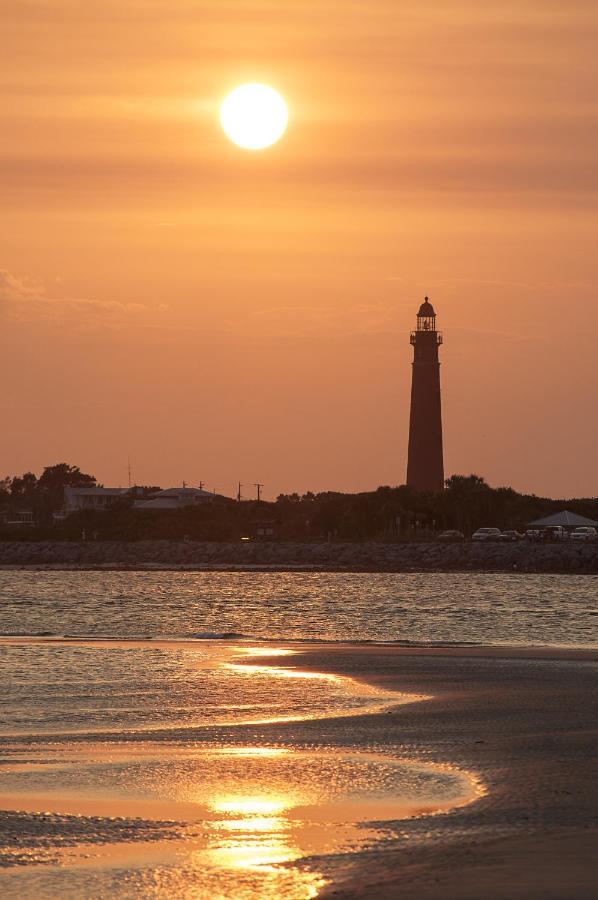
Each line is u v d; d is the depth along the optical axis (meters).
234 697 84.94
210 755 60.97
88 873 39.56
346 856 41.09
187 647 129.50
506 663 110.44
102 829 45.38
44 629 175.50
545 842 42.12
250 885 37.94
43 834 44.62
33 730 69.31
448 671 102.81
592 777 54.12
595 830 43.81
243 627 183.38
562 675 99.44
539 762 58.16
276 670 103.94
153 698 84.19
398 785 53.09
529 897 35.75
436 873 38.56
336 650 125.38
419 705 80.19
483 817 46.31
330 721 72.75
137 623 190.62
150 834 44.59
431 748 62.62
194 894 37.22
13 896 37.28
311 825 45.72
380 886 37.34
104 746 63.78
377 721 72.62
